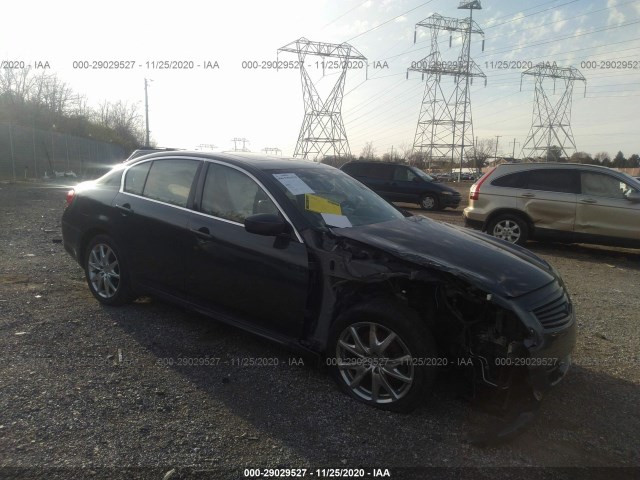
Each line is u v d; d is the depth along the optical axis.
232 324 4.04
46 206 13.98
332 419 3.23
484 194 10.39
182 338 4.36
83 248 5.20
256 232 3.66
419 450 2.95
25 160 26.62
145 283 4.65
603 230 9.39
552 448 3.05
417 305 3.45
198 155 4.56
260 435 3.02
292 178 4.23
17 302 5.02
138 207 4.67
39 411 3.12
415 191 18.70
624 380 4.01
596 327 5.30
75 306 5.02
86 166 34.50
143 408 3.23
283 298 3.70
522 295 3.27
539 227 9.91
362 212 4.28
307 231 3.71
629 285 7.38
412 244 3.63
